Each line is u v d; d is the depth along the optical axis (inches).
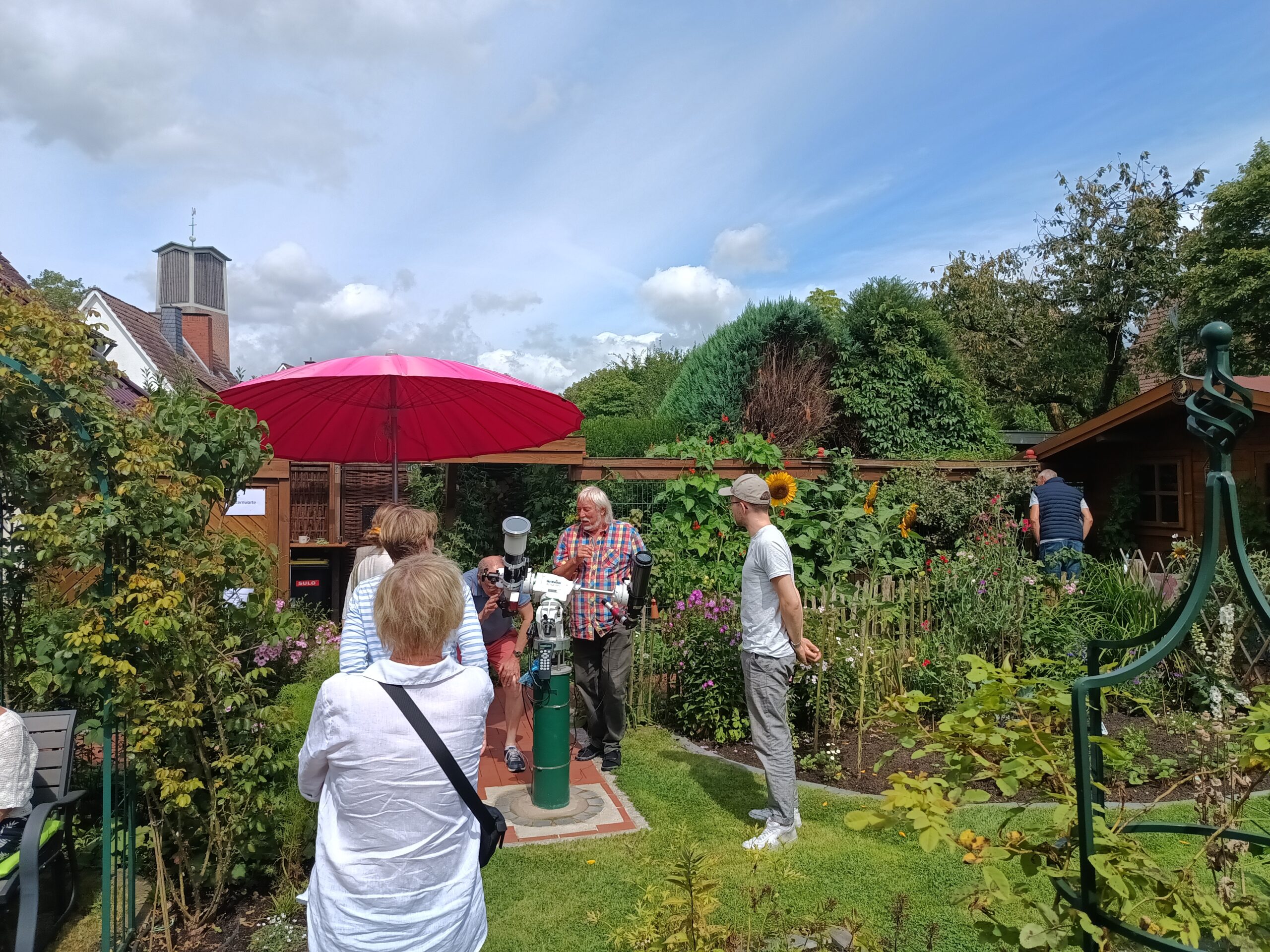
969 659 90.7
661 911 93.2
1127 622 256.8
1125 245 845.8
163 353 896.9
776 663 155.1
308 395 203.5
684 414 475.8
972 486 392.5
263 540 310.0
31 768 123.2
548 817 171.0
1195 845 143.7
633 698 240.7
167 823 129.7
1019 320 954.7
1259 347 740.7
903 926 124.0
